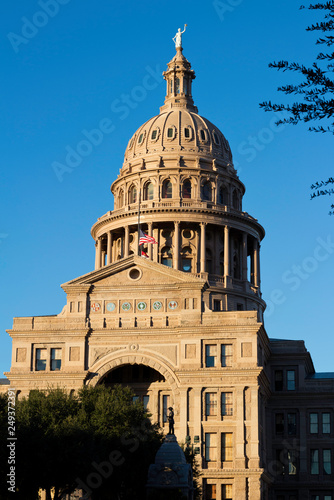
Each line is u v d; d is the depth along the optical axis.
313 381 118.50
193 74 159.25
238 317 103.75
